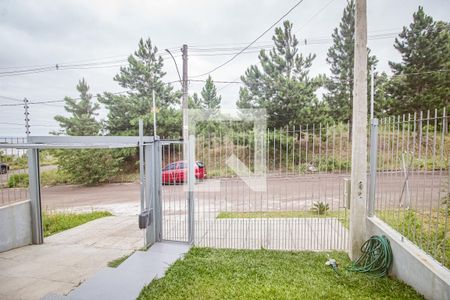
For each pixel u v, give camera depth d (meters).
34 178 4.56
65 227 5.77
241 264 3.29
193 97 16.75
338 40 13.77
